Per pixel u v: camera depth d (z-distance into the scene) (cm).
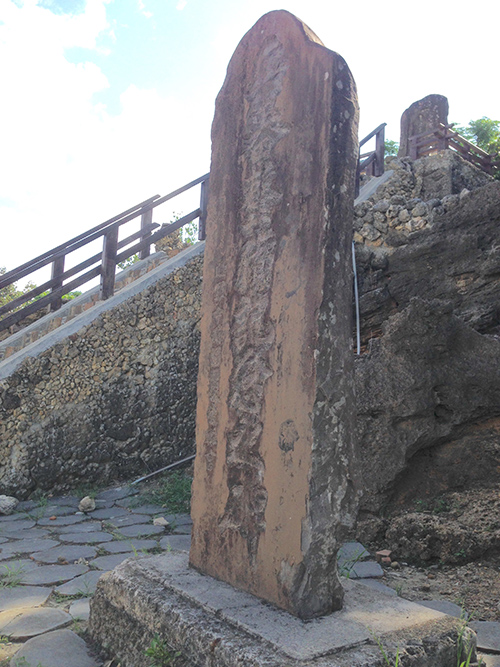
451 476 460
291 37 252
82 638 260
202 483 269
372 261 748
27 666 228
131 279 795
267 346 239
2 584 338
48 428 651
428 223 702
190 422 732
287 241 237
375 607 216
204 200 826
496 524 403
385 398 470
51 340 673
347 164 227
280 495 221
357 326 719
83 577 349
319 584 208
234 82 285
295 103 245
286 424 223
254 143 265
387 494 456
